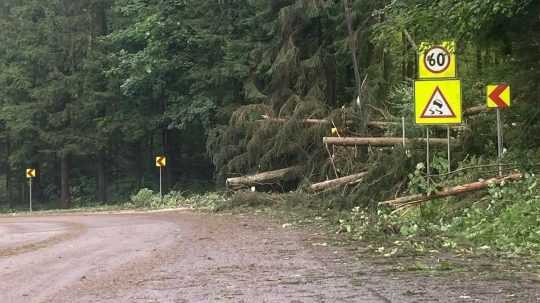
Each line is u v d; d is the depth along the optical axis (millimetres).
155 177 50500
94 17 46344
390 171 17688
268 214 20531
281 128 25000
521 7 11328
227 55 35188
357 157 21938
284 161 26312
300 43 30016
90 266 10172
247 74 33875
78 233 16922
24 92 47656
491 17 11570
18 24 48031
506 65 13781
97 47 45656
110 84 44531
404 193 17047
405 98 20719
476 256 9375
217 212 23531
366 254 10047
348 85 31109
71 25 45844
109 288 8016
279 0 30375
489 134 16438
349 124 23453
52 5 47219
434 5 12547
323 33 30094
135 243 13547
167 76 41000
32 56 45875
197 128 45156
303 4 28266
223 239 13438
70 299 7430
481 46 13250
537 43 12531
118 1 42281
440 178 15117
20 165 52469
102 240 14555
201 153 48875
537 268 8125
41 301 7426
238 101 38250
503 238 10523
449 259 9164
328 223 15906
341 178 20656
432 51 13070
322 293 7016
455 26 12359
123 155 52344
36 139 48469
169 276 8688
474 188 13453
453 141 17266
